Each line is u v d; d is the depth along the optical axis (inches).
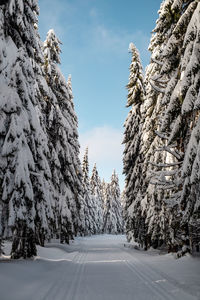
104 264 470.0
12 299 224.8
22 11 439.2
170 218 518.3
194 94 335.0
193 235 485.7
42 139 473.7
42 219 454.9
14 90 401.4
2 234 371.6
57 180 761.0
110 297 240.2
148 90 723.4
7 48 418.3
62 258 562.3
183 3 444.8
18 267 346.6
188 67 331.9
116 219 2881.4
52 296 240.2
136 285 289.6
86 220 2278.5
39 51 562.6
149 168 674.2
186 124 411.8
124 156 949.8
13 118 388.2
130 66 957.8
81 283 300.2
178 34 432.8
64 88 915.4
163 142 592.4
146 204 737.0
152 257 555.8
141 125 888.3
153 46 751.1
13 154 381.4
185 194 343.3
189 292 247.8
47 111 783.7
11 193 372.8
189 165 324.2
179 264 418.0
